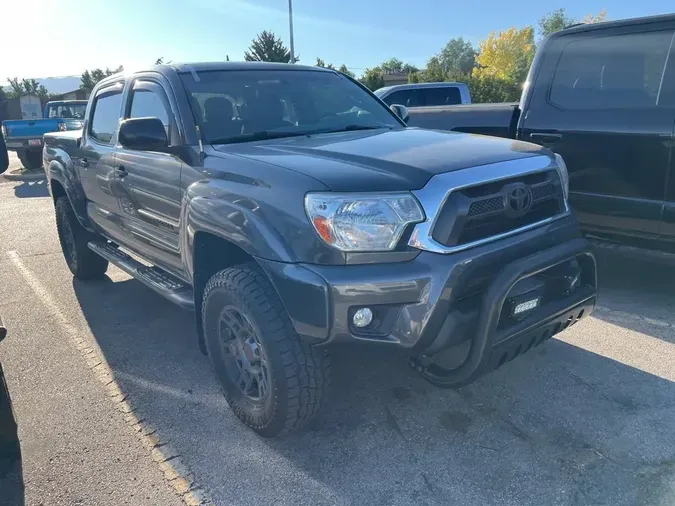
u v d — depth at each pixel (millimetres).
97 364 3941
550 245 2854
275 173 2721
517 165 2814
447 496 2568
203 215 2975
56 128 15047
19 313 4938
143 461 2887
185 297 3611
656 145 4129
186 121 3436
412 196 2484
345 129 3852
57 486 2723
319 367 2730
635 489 2553
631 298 4711
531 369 3615
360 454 2877
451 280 2465
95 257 5609
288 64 4312
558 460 2771
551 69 4832
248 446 2977
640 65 4293
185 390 3564
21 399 3508
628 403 3211
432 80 33312
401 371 3641
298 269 2516
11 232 8234
